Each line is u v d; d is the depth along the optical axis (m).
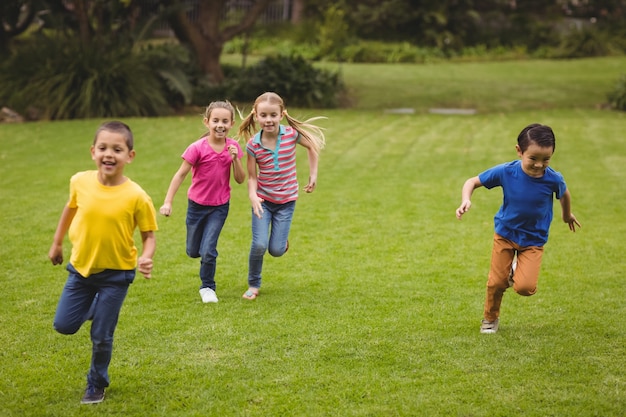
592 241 7.11
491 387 3.94
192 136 13.04
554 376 4.07
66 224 3.79
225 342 4.57
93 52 15.62
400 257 6.62
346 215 8.17
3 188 9.21
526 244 4.58
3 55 16.73
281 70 17.52
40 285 5.74
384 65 25.16
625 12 31.33
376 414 3.65
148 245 3.69
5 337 4.66
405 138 13.16
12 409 3.71
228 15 29.58
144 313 5.11
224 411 3.69
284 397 3.84
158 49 16.58
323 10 29.83
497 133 13.62
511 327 4.87
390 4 28.78
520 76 22.52
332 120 15.27
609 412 3.66
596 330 4.79
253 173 5.38
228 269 6.27
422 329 4.82
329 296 5.53
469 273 6.14
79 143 12.23
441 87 20.11
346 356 4.38
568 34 28.95
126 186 3.65
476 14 28.50
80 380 4.06
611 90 19.25
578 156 11.41
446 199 8.93
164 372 4.14
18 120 14.55
